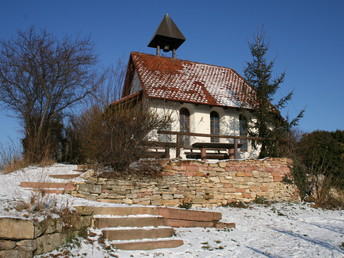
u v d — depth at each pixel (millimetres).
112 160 9227
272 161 12523
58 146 16859
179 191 10055
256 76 16656
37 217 5359
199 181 10562
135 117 9609
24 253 4836
